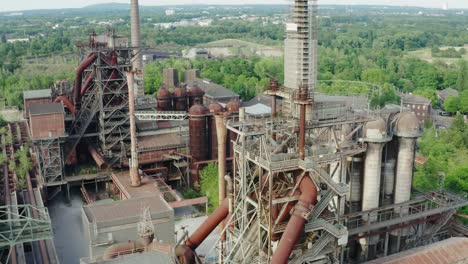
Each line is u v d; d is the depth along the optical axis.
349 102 84.00
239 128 60.16
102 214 73.44
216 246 69.19
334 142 66.38
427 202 76.62
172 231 74.81
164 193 96.25
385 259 64.50
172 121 122.31
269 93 64.31
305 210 53.94
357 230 69.31
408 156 73.56
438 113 194.38
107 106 108.62
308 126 59.69
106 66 106.06
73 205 102.38
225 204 63.34
